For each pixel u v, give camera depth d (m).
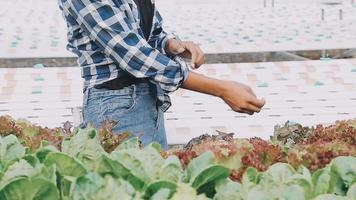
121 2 2.95
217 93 2.91
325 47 5.75
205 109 4.09
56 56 5.49
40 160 1.97
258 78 4.85
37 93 4.43
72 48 3.13
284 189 1.68
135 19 3.04
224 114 3.99
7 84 4.66
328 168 1.88
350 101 4.21
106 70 3.04
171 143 3.53
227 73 5.02
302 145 2.32
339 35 6.31
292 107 4.09
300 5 8.55
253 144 2.20
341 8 8.16
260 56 5.67
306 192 1.77
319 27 6.81
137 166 1.81
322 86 4.58
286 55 5.73
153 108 3.12
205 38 6.30
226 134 2.53
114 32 2.89
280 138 2.56
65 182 1.74
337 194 1.82
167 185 1.69
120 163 1.78
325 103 4.16
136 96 3.06
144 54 2.89
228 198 1.68
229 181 1.77
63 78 4.83
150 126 3.10
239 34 6.48
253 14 7.84
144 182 1.79
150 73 2.90
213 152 2.04
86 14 2.91
